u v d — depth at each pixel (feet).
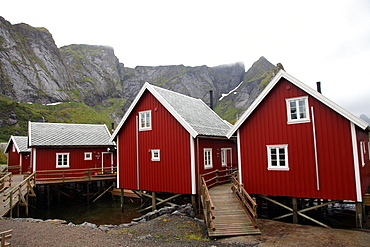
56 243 29.04
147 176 55.57
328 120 39.19
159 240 31.24
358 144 40.14
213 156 59.52
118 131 60.34
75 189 82.79
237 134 47.14
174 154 51.90
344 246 28.07
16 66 285.23
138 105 58.65
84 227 37.52
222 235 31.55
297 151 41.39
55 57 363.35
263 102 44.98
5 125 185.68
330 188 38.37
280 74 42.88
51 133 81.97
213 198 44.11
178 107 57.26
